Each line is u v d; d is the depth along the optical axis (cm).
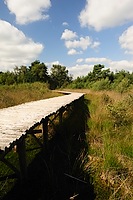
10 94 1385
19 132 364
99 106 1037
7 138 326
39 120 474
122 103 761
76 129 678
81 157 456
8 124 430
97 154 466
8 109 672
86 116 839
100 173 398
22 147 382
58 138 623
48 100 1049
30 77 5012
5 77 3972
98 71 4478
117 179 374
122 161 416
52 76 7556
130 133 561
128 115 676
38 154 509
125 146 470
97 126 670
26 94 1539
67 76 7712
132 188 349
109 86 2795
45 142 538
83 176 394
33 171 425
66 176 399
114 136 559
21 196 344
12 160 471
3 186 369
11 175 403
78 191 355
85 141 552
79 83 4644
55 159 479
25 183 381
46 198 339
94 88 2948
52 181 382
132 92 1437
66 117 900
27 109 670
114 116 662
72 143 566
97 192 352
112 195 335
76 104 1250
